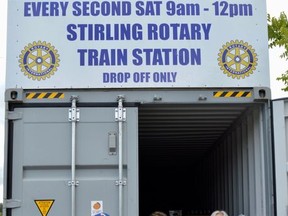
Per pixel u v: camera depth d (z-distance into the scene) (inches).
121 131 204.5
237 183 268.1
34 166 202.8
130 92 209.9
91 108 206.7
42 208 200.7
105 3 213.9
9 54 210.2
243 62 214.2
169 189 481.7
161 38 213.0
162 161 415.8
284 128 211.6
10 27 211.8
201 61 212.8
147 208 481.7
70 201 201.3
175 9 215.2
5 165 202.1
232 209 283.4
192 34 214.1
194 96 211.5
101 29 212.4
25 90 208.2
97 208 201.2
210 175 367.6
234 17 216.4
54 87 208.2
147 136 306.0
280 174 210.2
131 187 202.5
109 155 203.9
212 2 216.5
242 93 213.2
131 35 212.5
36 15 212.5
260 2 218.1
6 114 205.3
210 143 339.3
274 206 208.8
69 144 204.4
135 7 214.2
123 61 211.0
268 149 212.7
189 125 274.4
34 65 209.6
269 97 212.5
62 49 210.7
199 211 389.1
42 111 205.9
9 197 200.7
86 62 210.4
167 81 210.8
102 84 209.0
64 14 212.8
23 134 204.4
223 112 240.4
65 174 203.8
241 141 253.0
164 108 223.5
